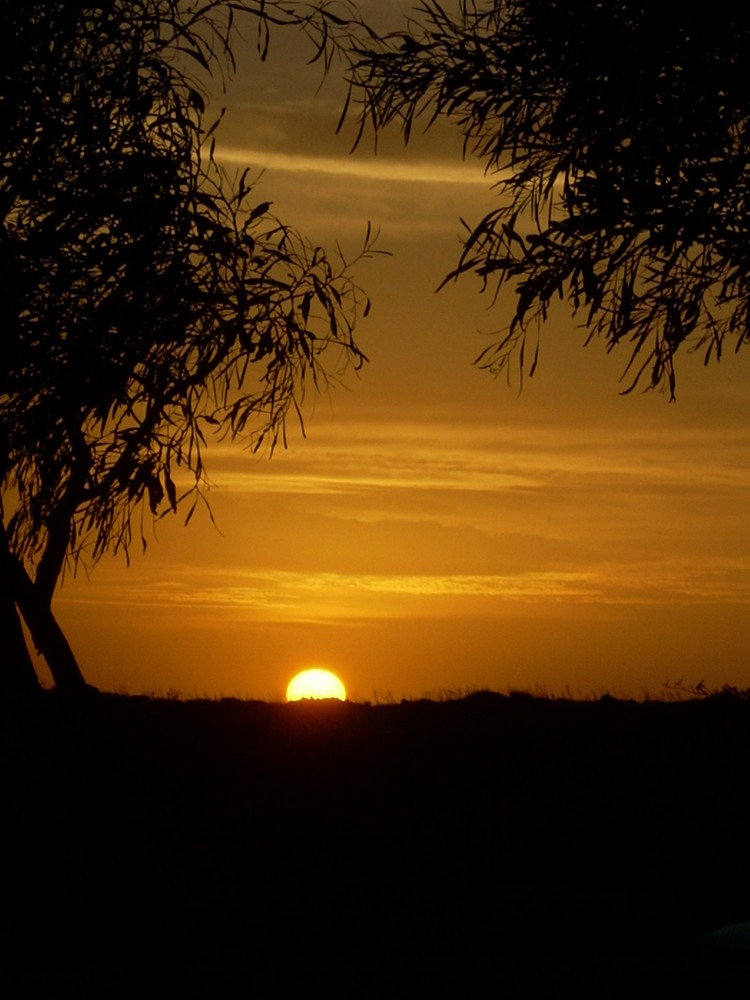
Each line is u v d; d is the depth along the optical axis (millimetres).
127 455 18266
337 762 48656
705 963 13102
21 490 18719
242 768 46875
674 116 18156
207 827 39344
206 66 18422
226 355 18531
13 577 18078
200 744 49750
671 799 43844
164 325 17922
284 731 53250
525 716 56562
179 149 18391
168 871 18719
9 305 17469
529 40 18516
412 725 55219
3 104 17750
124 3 18188
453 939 26578
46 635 18250
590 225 18438
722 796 44500
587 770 48688
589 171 18828
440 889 31969
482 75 18797
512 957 24875
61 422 18219
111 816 18078
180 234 17969
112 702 55719
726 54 17812
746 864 34781
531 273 18859
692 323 19219
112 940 18156
